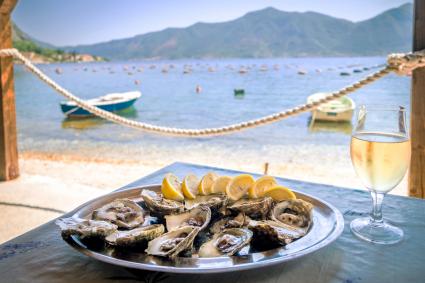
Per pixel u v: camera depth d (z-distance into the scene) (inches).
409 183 102.0
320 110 500.7
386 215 42.1
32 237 36.6
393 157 34.4
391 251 33.7
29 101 819.4
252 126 121.6
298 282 29.3
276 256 29.9
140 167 260.1
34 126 527.5
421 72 96.3
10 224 133.6
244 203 37.9
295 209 37.5
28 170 235.6
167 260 29.4
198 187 42.7
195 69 2078.0
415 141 99.3
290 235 33.0
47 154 336.5
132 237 30.9
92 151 355.6
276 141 414.6
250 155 346.9
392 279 29.6
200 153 354.0
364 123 38.1
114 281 29.5
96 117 575.5
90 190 179.2
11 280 29.7
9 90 172.9
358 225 38.5
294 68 1995.6
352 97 766.5
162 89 1094.4
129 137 431.5
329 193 49.4
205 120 674.8
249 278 29.7
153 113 722.8
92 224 33.3
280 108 781.9
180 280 29.6
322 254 33.2
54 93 940.6
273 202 38.4
